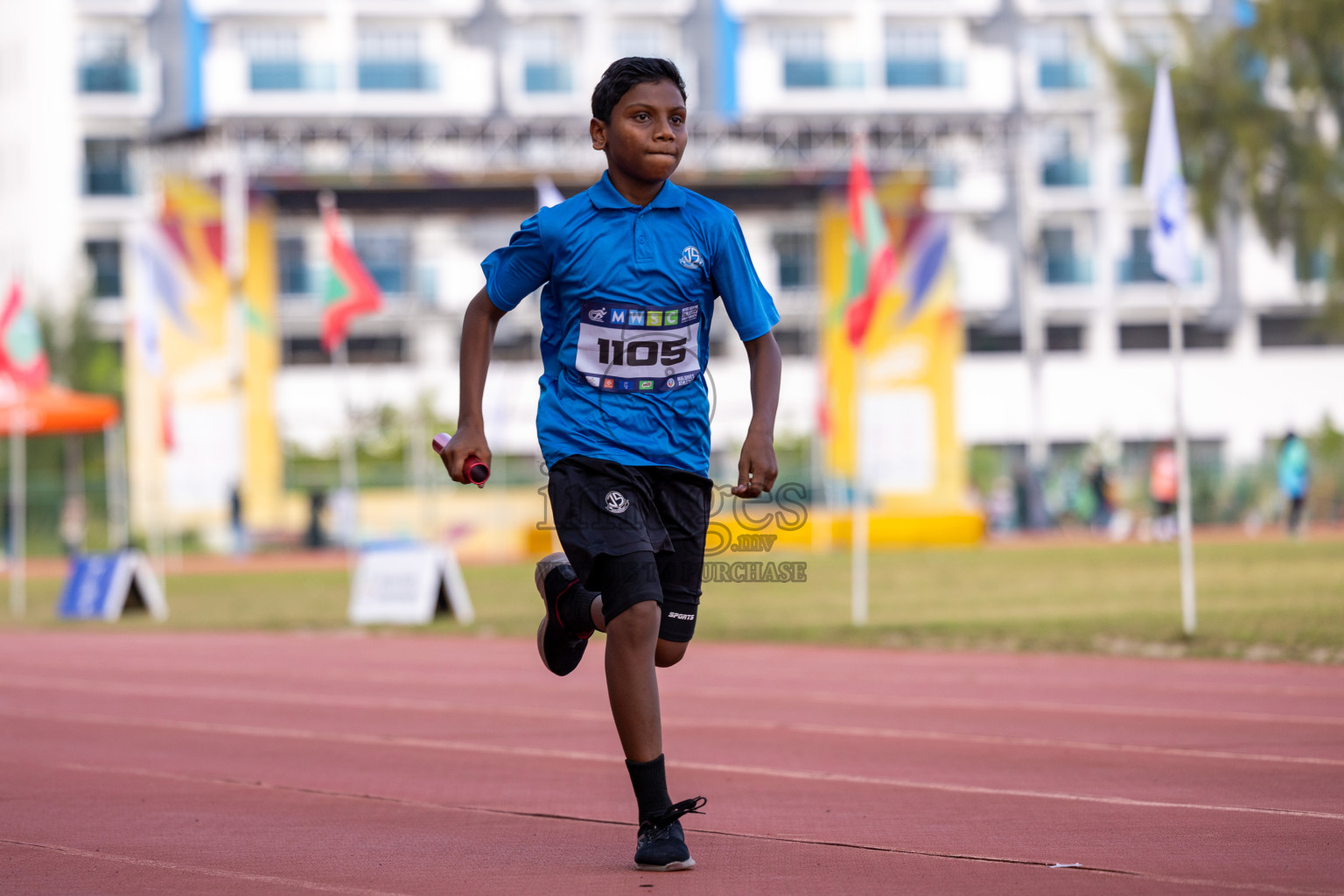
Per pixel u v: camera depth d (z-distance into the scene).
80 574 60.81
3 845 15.67
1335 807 17.09
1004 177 168.62
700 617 52.00
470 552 110.62
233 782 20.12
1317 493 125.19
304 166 123.44
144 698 31.38
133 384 108.81
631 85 13.89
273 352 113.12
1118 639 38.41
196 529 111.00
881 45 168.62
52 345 141.25
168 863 14.66
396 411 135.62
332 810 17.83
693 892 12.95
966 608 50.81
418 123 123.12
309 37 162.12
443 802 18.31
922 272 106.25
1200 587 55.69
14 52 166.00
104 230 162.50
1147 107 105.12
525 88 165.00
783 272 153.75
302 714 28.23
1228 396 170.75
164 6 162.12
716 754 22.09
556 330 14.34
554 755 22.38
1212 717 25.27
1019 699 28.39
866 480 106.31
